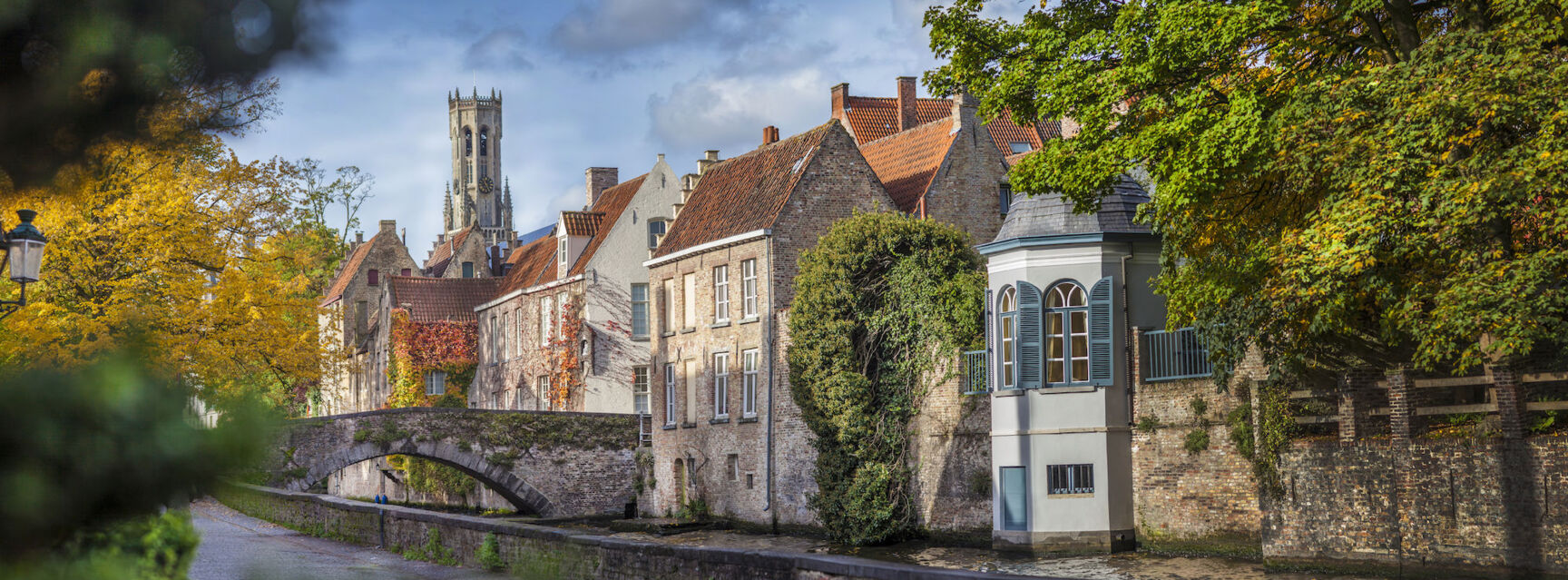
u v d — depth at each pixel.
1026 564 26.95
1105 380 28.33
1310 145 18.50
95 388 2.49
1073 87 21.73
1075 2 23.16
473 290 66.81
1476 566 20.45
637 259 53.34
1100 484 28.20
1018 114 23.73
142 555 2.56
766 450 39.09
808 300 34.81
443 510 55.44
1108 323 28.42
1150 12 20.81
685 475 44.09
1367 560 22.23
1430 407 21.52
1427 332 18.25
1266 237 21.16
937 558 28.88
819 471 34.59
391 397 63.69
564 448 47.50
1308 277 18.83
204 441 2.58
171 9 2.64
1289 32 20.33
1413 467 21.53
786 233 39.84
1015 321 29.33
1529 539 19.66
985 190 41.75
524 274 60.56
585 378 52.06
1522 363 20.45
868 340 34.38
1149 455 28.03
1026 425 28.95
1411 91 17.88
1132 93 22.00
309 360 30.45
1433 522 21.19
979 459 31.41
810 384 34.84
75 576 2.48
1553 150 16.58
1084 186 21.95
